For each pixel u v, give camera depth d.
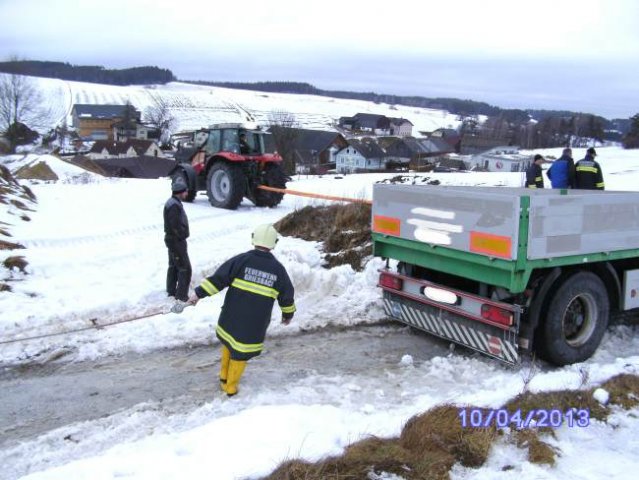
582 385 4.85
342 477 3.48
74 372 5.39
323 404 4.76
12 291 7.27
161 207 14.77
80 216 12.86
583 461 4.00
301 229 10.69
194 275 8.09
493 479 3.70
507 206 4.89
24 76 77.19
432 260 5.79
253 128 15.62
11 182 14.56
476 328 5.57
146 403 4.78
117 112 99.50
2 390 5.02
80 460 3.74
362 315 7.01
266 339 6.29
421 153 68.19
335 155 66.75
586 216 5.32
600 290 5.67
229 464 3.48
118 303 6.97
